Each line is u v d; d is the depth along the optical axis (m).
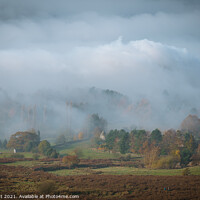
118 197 100.81
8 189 110.88
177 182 125.56
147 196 101.69
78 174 155.12
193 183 122.88
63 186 118.31
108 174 155.50
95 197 100.69
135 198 99.38
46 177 139.75
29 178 136.12
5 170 160.75
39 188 108.12
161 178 136.12
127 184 121.69
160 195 102.44
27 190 109.38
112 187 116.06
